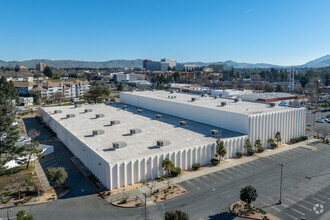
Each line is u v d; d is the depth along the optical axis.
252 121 68.31
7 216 40.06
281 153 69.38
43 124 102.19
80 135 66.88
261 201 44.84
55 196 46.53
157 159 53.06
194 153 58.50
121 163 48.75
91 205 43.47
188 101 94.19
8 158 54.91
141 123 80.00
